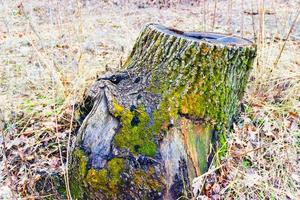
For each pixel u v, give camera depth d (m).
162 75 2.46
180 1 9.09
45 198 2.53
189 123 2.43
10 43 4.57
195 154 2.45
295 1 6.77
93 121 2.45
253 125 3.02
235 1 8.01
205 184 2.50
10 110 3.14
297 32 5.03
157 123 2.32
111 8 8.45
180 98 2.40
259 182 2.60
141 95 2.43
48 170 2.64
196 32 2.76
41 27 5.36
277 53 3.84
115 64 3.77
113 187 2.23
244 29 5.95
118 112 2.36
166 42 2.49
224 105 2.59
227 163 2.67
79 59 3.35
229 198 2.50
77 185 2.38
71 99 3.11
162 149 2.28
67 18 4.56
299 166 2.77
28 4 5.66
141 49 2.69
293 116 3.13
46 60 3.48
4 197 2.50
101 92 2.53
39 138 2.88
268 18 5.79
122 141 2.29
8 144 2.82
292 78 3.45
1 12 4.95
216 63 2.42
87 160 2.32
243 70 2.64
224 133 2.73
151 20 7.39
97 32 5.53
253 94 3.33
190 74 2.41
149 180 2.22
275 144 2.88
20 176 2.64
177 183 2.29
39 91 3.42
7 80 3.65
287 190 2.59
